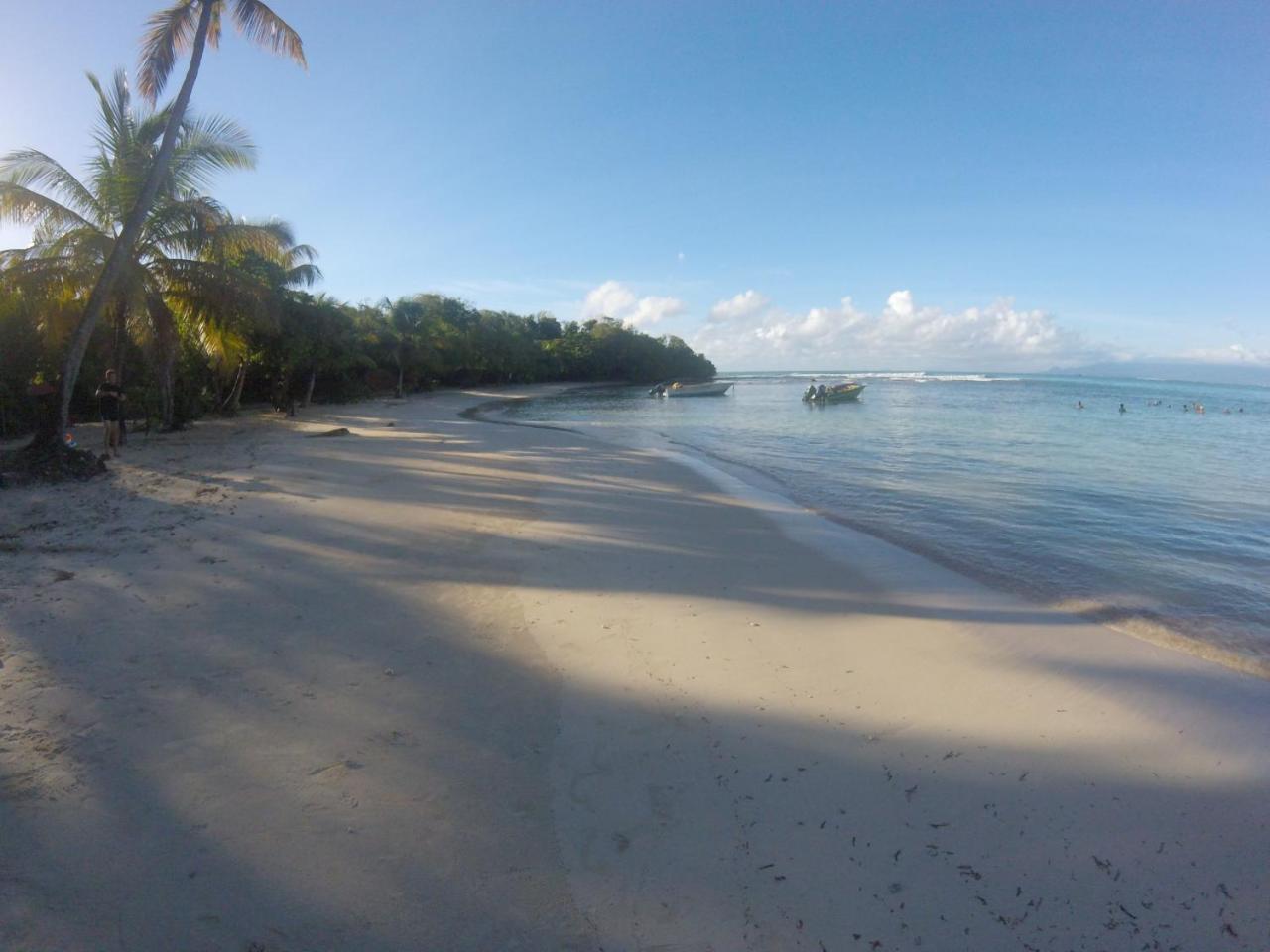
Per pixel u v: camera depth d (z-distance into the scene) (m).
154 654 5.14
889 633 6.22
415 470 14.51
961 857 3.34
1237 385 160.12
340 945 2.68
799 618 6.53
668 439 25.47
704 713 4.66
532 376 88.44
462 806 3.56
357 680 4.88
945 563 8.65
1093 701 4.96
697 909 2.97
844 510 11.99
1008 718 4.69
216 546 7.95
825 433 27.80
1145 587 7.79
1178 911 3.03
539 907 2.93
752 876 3.18
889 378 161.12
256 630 5.67
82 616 5.78
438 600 6.60
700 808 3.65
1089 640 6.16
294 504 10.47
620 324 112.50
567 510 11.09
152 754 3.87
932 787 3.88
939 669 5.46
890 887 3.14
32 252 15.89
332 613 6.12
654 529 10.02
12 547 7.58
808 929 2.89
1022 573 8.29
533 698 4.77
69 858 3.05
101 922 2.72
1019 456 20.02
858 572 8.14
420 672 5.06
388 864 3.12
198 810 3.41
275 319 19.11
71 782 3.58
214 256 17.56
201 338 20.39
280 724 4.25
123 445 16.56
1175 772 4.08
